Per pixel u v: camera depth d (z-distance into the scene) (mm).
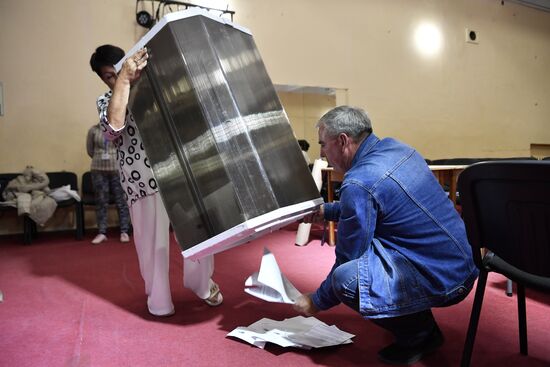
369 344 1425
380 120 6148
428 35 6543
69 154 4457
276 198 1277
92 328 1615
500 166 919
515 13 7465
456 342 1424
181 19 1337
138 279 2361
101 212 3826
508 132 7441
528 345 1394
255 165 1272
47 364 1315
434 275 1198
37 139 4332
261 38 5262
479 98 7086
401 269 1205
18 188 3783
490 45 7188
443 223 1241
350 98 5887
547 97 7898
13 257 3066
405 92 6352
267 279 1386
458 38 6848
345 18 5836
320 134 1377
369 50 6031
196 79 1288
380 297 1178
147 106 1401
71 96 4445
